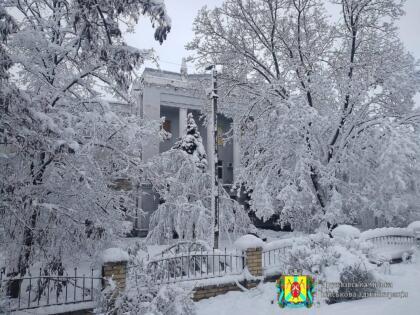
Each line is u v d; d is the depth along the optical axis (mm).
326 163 14398
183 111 24781
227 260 8578
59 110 7129
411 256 10922
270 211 13000
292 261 7406
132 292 5535
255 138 16203
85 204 7266
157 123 9430
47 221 6625
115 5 6426
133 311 5117
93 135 7801
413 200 14078
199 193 15867
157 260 6988
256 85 15977
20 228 6441
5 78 5488
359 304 6211
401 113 14383
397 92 13617
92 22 6527
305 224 15016
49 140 6117
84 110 8203
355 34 14219
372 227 17625
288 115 12695
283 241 8945
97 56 7289
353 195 13742
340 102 14047
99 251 7398
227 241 16281
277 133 13125
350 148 13906
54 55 7680
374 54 14289
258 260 8359
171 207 14852
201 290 7340
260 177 14109
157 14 6277
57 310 5746
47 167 6965
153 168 9680
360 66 14125
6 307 5270
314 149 13836
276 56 15797
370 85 13898
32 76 7594
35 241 6492
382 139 12852
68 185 7152
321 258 7008
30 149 6215
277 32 15258
